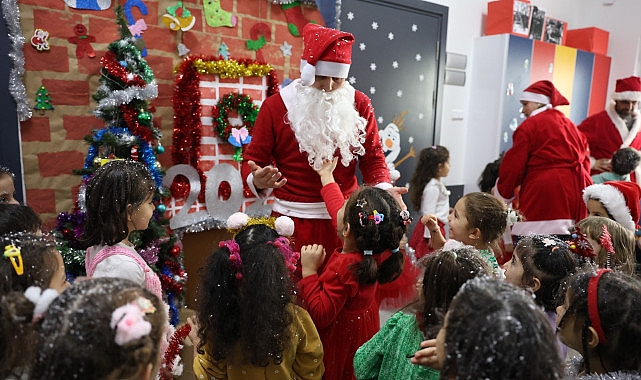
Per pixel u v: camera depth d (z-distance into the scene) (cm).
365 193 150
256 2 296
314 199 192
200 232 301
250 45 297
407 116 397
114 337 78
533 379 75
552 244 157
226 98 285
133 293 86
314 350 144
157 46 264
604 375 103
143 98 226
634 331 102
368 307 163
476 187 455
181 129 273
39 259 109
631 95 391
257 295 127
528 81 443
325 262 190
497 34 429
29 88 232
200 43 278
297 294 150
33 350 88
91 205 152
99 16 246
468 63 442
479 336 78
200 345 134
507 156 320
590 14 546
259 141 192
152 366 86
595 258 184
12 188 199
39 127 237
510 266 163
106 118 227
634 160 338
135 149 224
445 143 442
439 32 403
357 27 348
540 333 78
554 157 306
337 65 177
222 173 293
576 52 480
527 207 316
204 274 135
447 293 125
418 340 133
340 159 192
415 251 323
